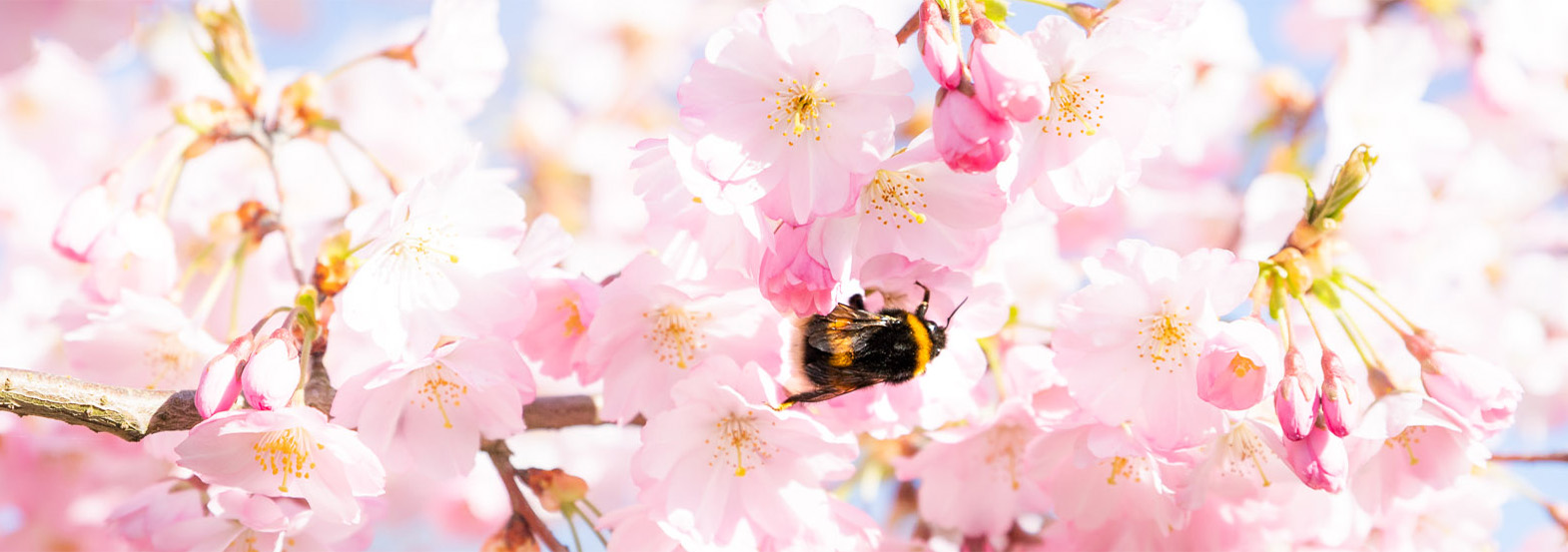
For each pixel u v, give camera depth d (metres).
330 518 0.46
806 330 0.48
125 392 0.45
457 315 0.47
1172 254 0.47
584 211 0.63
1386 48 0.58
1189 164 0.60
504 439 0.50
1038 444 0.49
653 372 0.48
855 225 0.46
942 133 0.44
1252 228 0.55
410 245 0.48
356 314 0.47
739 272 0.47
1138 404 0.47
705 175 0.45
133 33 0.49
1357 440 0.47
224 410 0.45
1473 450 0.47
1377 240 0.55
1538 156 0.63
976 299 0.49
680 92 0.45
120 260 0.50
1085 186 0.46
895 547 0.52
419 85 0.55
